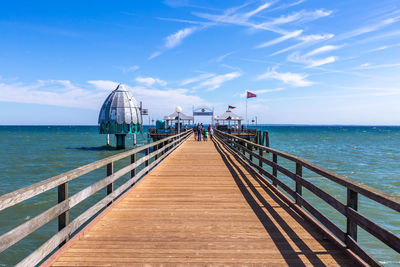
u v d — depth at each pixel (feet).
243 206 20.51
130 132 142.72
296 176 19.31
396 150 144.87
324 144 192.13
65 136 312.09
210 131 112.27
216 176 32.17
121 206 20.36
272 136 326.24
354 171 75.77
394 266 24.00
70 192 47.57
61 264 11.64
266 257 12.46
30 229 9.62
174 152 57.77
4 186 56.39
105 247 13.37
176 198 22.67
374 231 10.15
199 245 13.71
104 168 74.74
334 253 12.80
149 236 14.80
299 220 17.46
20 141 213.05
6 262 24.77
